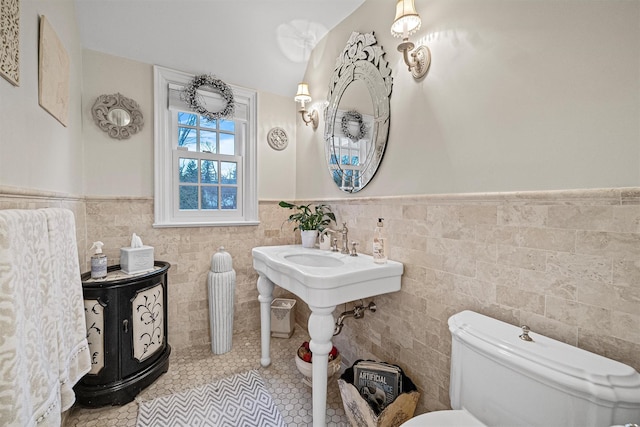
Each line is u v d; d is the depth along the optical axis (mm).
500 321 964
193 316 2082
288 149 2494
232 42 2020
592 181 776
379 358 1539
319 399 1183
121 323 1442
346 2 1724
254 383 1635
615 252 734
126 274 1568
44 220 854
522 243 928
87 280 1431
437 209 1212
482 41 1036
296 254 1712
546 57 865
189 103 1998
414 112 1329
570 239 818
